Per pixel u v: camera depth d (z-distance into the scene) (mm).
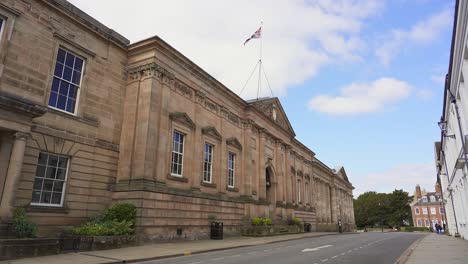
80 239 15492
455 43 15977
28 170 16344
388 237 36000
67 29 19234
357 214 110812
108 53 21828
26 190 16125
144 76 22297
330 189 69000
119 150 21547
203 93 27438
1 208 13617
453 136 24766
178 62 24562
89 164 19516
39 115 15281
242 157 32750
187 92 25578
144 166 20375
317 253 17156
